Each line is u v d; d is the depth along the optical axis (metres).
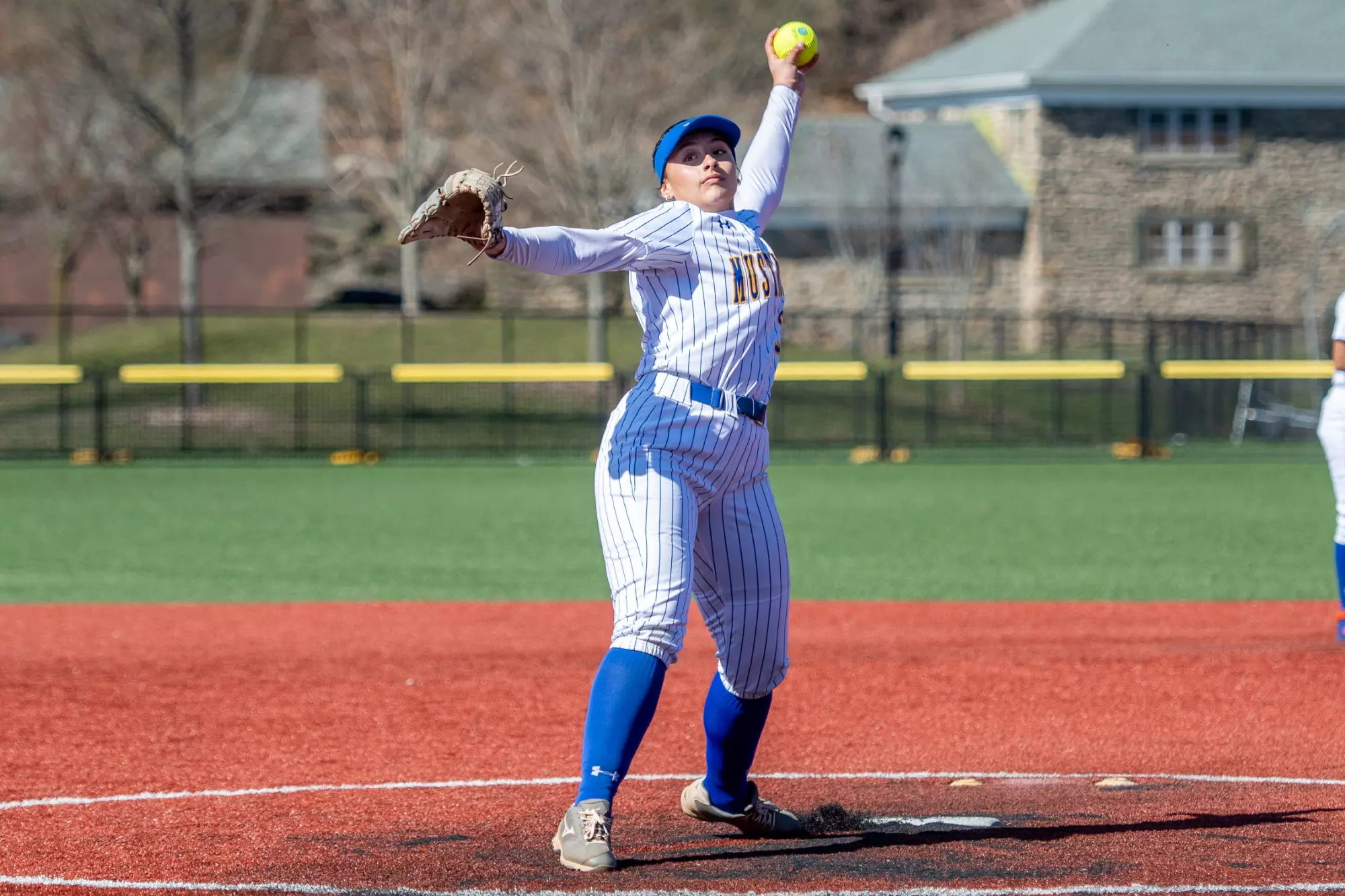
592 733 15.30
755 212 16.98
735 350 15.64
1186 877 14.95
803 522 59.12
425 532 56.28
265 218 137.50
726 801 16.86
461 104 126.44
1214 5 137.50
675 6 132.88
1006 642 32.59
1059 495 69.19
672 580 15.22
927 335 129.12
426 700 26.06
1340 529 31.06
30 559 48.78
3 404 104.31
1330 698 25.66
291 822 17.59
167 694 26.59
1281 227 135.38
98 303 145.25
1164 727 23.52
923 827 17.27
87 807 18.41
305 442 96.81
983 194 126.81
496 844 16.50
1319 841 16.36
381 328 122.00
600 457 15.95
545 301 138.75
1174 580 43.75
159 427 99.19
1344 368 30.58
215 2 110.25
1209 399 106.25
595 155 114.31
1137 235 132.62
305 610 38.06
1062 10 141.00
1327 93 133.62
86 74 110.81
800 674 28.47
